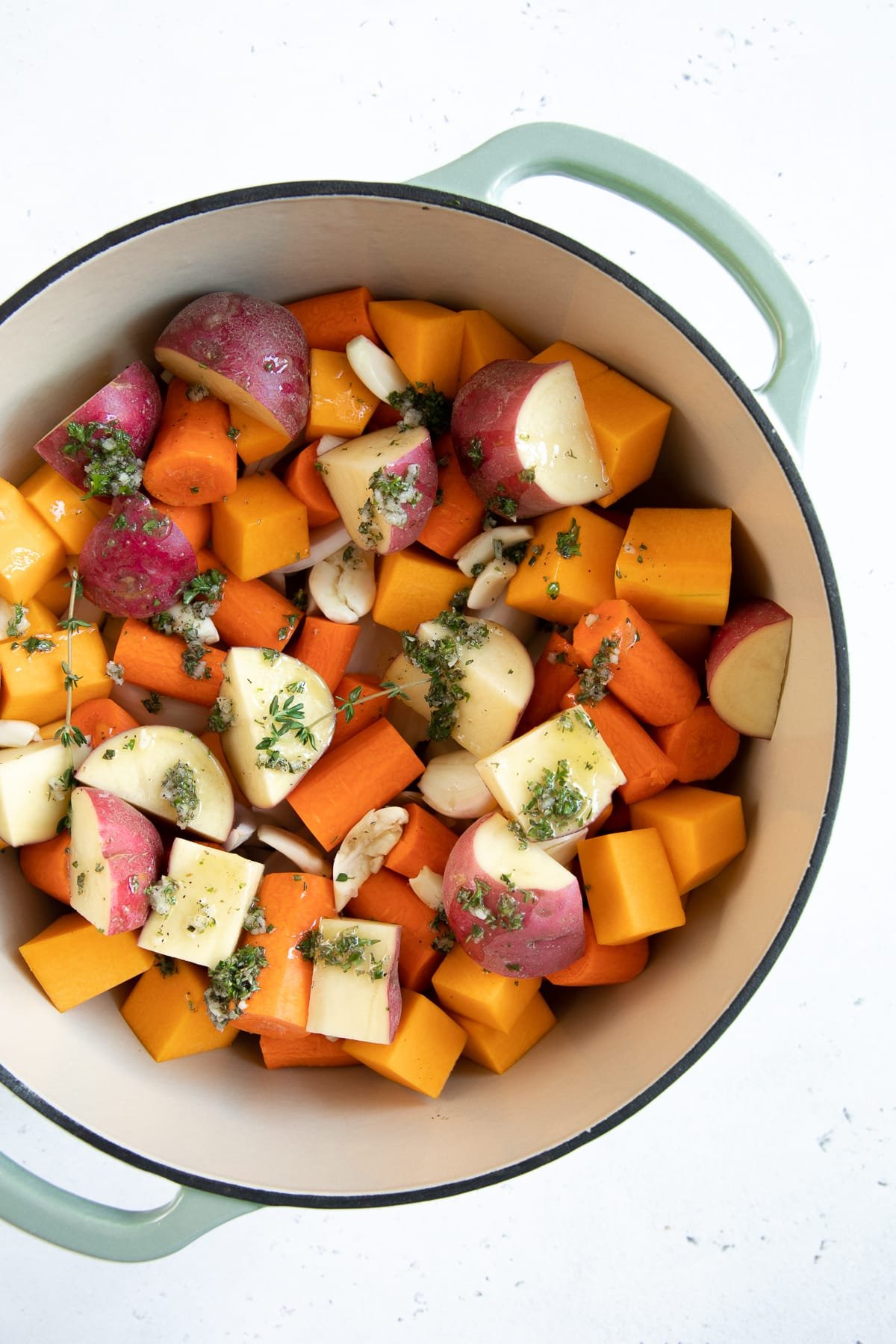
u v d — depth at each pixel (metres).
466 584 0.58
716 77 0.64
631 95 0.64
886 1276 0.65
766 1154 0.65
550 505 0.56
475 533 0.58
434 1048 0.57
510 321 0.58
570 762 0.55
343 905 0.57
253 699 0.56
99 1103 0.55
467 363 0.58
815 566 0.54
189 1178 0.54
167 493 0.56
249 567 0.57
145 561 0.55
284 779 0.57
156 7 0.63
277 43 0.63
